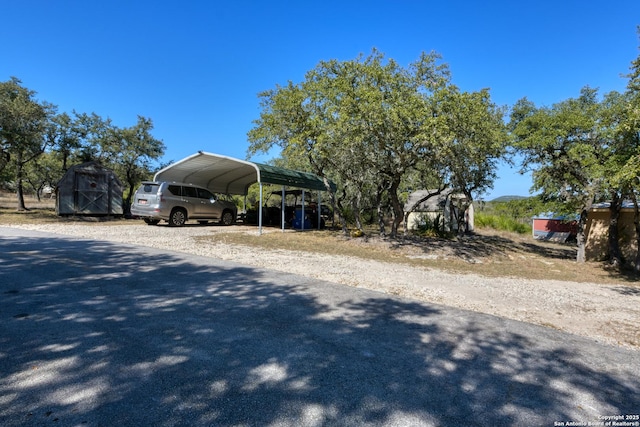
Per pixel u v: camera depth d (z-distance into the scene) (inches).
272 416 93.1
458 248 543.8
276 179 573.0
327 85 507.8
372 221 1058.7
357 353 135.0
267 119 561.3
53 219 675.4
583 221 531.5
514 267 431.8
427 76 473.4
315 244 474.6
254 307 182.5
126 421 87.7
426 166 520.4
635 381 124.8
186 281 227.9
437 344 148.3
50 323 146.9
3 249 304.0
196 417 90.8
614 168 388.5
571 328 185.0
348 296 214.7
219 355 126.4
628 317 218.8
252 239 480.7
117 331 142.3
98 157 886.4
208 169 659.4
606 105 468.4
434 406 102.3
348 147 465.7
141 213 600.1
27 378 104.9
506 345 151.3
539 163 527.8
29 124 707.4
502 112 594.2
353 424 91.7
